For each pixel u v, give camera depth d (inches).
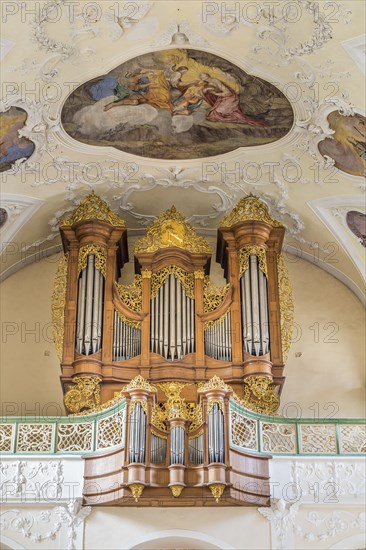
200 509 689.6
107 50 684.7
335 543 680.4
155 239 821.9
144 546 689.6
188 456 679.1
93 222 814.5
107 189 834.2
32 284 879.1
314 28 651.5
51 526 679.1
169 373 755.4
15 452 702.5
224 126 762.2
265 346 768.3
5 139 735.7
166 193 850.1
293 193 817.5
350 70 673.0
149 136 776.3
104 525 683.4
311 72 687.7
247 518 687.7
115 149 788.0
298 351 857.5
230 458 675.4
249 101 730.8
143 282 800.9
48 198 820.6
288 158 781.9
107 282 800.9
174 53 693.9
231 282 804.0
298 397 838.5
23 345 850.1
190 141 782.5
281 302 807.7
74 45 673.6
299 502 689.0
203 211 873.5
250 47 682.2
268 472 698.8
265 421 717.9
